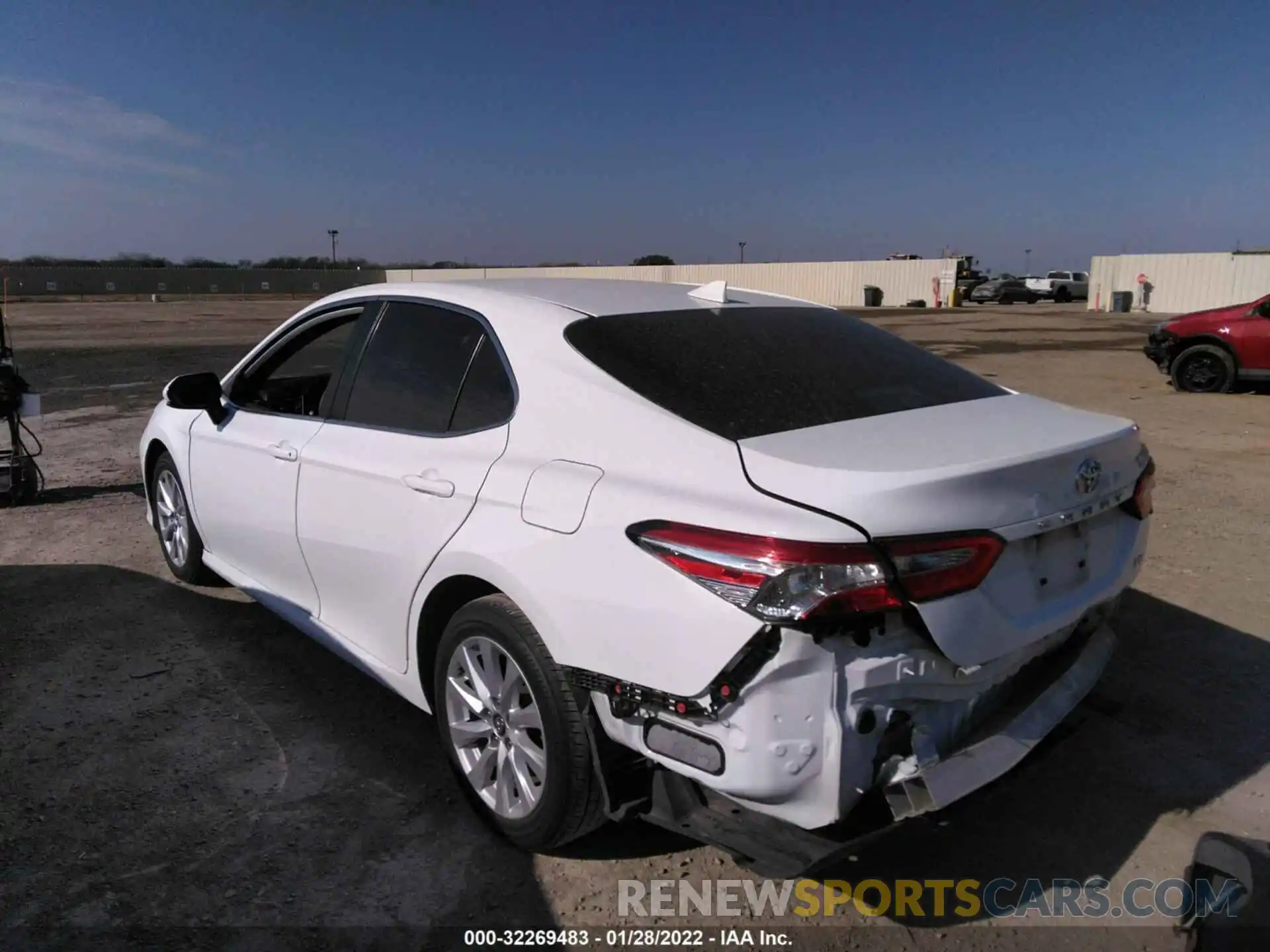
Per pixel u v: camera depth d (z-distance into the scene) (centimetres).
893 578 216
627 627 238
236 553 435
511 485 275
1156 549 568
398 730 363
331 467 348
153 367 1644
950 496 226
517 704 280
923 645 225
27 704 380
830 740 219
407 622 318
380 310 369
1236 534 596
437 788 325
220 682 401
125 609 480
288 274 6469
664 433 254
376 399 349
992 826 306
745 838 237
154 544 588
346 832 300
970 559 227
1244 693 389
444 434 312
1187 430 983
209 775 331
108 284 5956
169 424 483
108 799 316
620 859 290
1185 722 367
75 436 979
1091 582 272
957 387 319
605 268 5644
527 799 279
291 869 282
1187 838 299
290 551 382
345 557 345
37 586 513
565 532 255
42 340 2258
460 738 303
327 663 420
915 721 230
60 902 267
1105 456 271
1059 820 309
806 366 302
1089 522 272
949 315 3450
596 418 269
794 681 217
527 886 277
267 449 389
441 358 329
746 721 220
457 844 295
